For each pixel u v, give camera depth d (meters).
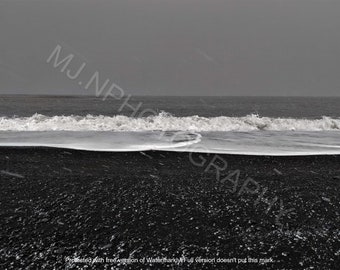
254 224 4.30
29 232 3.90
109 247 3.64
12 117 14.30
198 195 5.25
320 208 4.84
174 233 4.00
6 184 5.48
